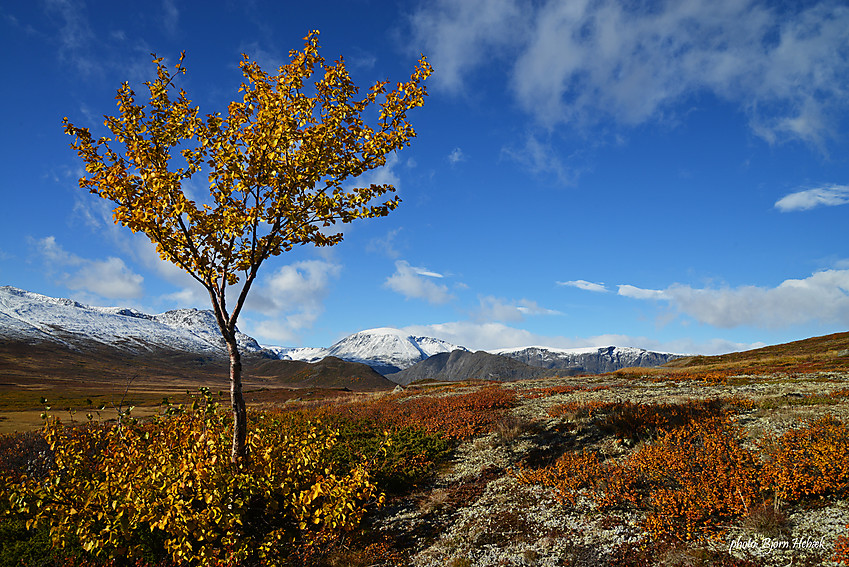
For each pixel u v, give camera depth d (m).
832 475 8.99
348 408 31.12
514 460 15.41
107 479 8.65
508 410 23.98
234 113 10.68
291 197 10.19
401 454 16.58
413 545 10.39
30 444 17.66
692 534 8.63
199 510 8.69
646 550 8.52
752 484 9.52
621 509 10.39
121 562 9.03
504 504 11.88
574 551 8.88
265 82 10.45
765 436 12.11
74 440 9.11
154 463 8.84
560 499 11.32
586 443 15.30
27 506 8.27
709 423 13.79
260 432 10.22
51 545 9.16
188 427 9.51
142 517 8.03
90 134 9.99
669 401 20.09
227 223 9.36
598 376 51.66
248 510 10.29
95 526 8.76
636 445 13.92
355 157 10.62
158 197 9.72
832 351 51.09
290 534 10.34
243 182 9.80
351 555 9.68
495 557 9.23
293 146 10.17
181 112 10.35
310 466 9.83
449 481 14.80
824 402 16.12
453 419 22.44
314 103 10.70
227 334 10.09
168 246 9.75
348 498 9.09
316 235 10.47
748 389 23.44
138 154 9.75
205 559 8.17
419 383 92.50
